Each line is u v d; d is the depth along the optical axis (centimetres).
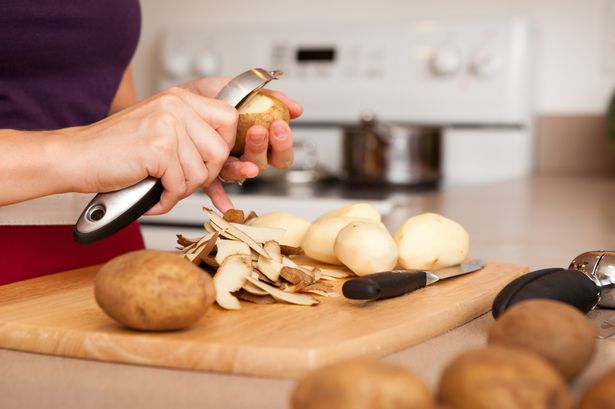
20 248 83
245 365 45
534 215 121
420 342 53
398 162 191
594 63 209
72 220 79
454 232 72
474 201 141
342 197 156
